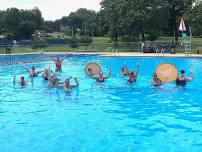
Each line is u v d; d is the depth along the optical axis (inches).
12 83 741.3
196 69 968.9
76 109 491.5
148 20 1877.5
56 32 5039.4
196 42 2068.2
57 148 326.6
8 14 3878.0
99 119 434.3
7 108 504.4
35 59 1376.7
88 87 673.6
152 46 1572.3
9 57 1440.7
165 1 1939.0
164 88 651.5
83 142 343.3
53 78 680.4
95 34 4288.9
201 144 333.7
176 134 367.2
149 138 354.3
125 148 324.5
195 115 450.3
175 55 1371.8
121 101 543.8
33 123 418.0
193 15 1806.1
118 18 1953.7
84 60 1332.4
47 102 541.3
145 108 494.0
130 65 1114.1
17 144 339.6
